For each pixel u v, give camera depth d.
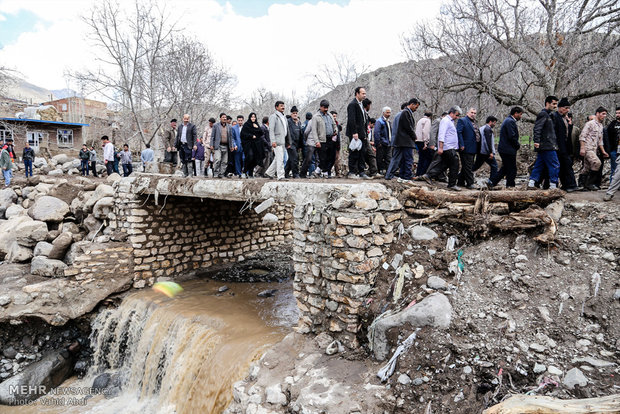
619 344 3.79
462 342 4.23
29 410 6.89
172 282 9.42
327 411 4.00
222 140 9.70
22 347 8.16
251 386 4.76
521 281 4.79
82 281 8.56
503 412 3.20
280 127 7.59
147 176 9.15
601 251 4.83
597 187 7.18
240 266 10.84
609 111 12.60
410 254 5.60
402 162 7.68
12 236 10.41
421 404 3.87
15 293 8.06
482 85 13.12
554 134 6.61
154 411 6.33
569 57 11.29
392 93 21.12
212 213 10.86
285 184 6.23
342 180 7.47
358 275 5.11
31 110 25.33
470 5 12.99
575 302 4.33
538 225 5.32
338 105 23.58
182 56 20.25
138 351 7.58
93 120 32.00
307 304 5.75
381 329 4.71
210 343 6.23
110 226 9.93
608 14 10.88
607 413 2.89
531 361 3.84
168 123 22.64
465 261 5.36
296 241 5.92
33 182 14.62
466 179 7.64
